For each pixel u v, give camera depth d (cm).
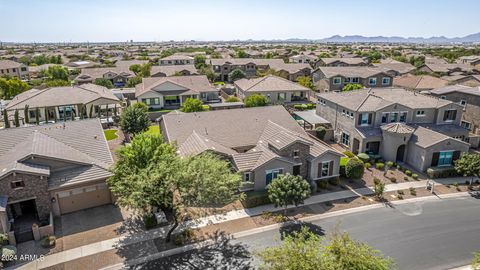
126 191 2373
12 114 5847
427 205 3086
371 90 5019
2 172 2517
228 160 3259
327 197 3225
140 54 18838
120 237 2531
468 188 3441
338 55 15362
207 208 2967
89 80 9275
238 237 2548
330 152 3378
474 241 2523
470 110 4916
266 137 3791
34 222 2666
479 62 10881
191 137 3691
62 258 2283
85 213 2862
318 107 5469
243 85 7494
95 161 3078
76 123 3625
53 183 2694
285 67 10369
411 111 4303
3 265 2195
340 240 1816
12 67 10569
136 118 4725
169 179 2278
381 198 3206
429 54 17000
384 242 2498
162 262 2253
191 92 7162
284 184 2731
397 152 4103
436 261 2294
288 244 1738
